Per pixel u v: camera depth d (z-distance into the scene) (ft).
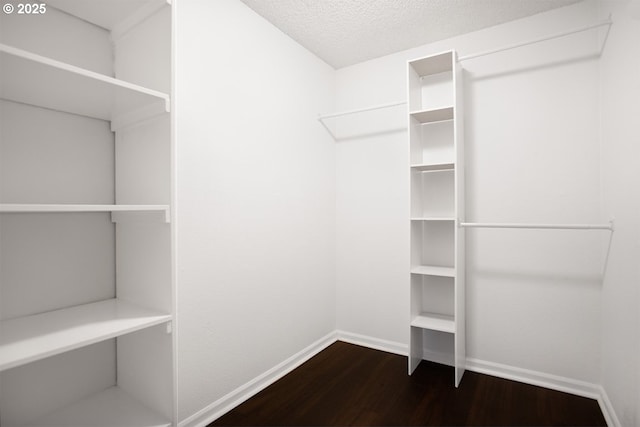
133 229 4.41
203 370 5.71
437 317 7.77
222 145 6.11
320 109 8.95
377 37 7.93
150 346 4.17
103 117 4.58
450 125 7.86
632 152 4.92
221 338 6.04
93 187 4.57
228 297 6.19
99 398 4.44
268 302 7.11
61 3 4.06
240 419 5.82
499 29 7.39
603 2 6.23
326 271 9.12
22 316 3.96
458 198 6.86
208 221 5.83
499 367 7.34
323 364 7.94
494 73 7.42
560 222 6.77
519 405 6.19
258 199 6.91
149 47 4.08
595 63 6.49
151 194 4.08
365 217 9.09
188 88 5.52
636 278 4.73
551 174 6.86
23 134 4.00
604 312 6.23
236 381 6.32
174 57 3.78
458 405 6.20
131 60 4.38
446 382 7.06
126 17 4.38
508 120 7.27
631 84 4.97
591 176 6.51
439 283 8.02
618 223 5.49
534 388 6.80
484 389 6.76
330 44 8.25
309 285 8.43
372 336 8.98
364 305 9.10
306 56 8.44
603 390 6.22
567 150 6.72
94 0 4.00
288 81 7.79
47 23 4.13
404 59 8.56
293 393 6.66
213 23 5.97
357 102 9.27
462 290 7.30
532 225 6.34
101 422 3.95
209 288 5.83
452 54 6.82
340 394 6.61
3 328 3.54
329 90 9.36
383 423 5.70
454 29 7.59
